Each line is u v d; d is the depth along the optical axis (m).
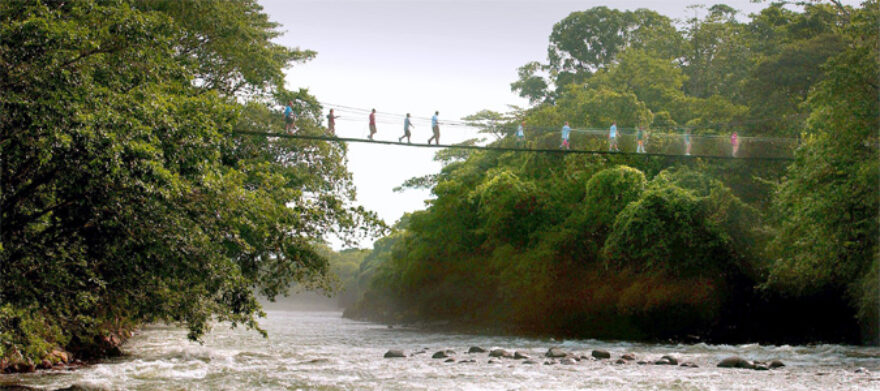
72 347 19.97
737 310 34.03
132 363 18.78
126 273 14.16
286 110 29.06
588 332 38.03
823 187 25.39
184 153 14.18
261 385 14.54
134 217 12.89
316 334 38.78
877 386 14.39
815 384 14.70
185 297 15.10
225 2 29.11
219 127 17.59
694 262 33.00
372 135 29.08
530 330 41.62
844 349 24.81
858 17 26.31
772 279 29.12
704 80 63.81
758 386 14.35
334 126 29.06
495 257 43.53
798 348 25.56
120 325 25.64
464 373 16.67
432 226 51.44
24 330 15.05
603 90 47.06
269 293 22.70
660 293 34.00
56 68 11.40
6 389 13.29
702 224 33.12
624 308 34.97
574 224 38.59
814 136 26.73
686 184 36.56
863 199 24.08
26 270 12.91
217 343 28.62
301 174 29.86
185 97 15.85
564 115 46.25
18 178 12.47
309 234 21.45
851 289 27.81
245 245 16.17
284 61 35.59
